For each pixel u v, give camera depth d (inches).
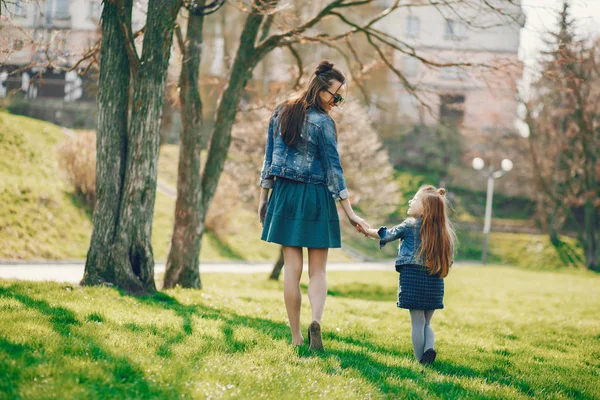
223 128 486.6
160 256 979.3
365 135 852.0
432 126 1851.6
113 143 344.5
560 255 1491.1
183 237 476.7
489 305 563.5
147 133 347.3
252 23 480.1
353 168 826.2
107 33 342.0
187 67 457.4
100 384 136.5
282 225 179.2
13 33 422.9
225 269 907.4
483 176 1798.7
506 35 1598.2
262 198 191.2
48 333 173.9
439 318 408.8
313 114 181.6
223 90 488.1
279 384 150.7
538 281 932.6
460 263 1316.4
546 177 1473.9
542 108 1364.4
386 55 533.3
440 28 1752.0
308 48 1358.3
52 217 900.6
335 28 1433.3
